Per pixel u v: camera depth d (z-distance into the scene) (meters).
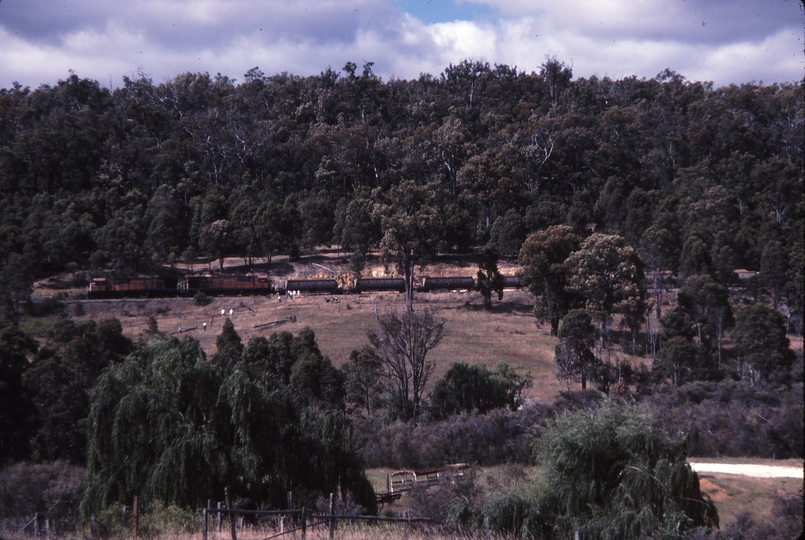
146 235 108.31
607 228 104.38
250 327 81.81
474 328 80.69
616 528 17.19
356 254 102.88
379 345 50.59
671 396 39.69
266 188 122.31
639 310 68.75
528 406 42.53
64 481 24.27
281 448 21.91
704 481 25.72
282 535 17.11
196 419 22.27
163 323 84.88
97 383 22.56
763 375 49.56
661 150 124.19
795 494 19.84
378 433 37.16
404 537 17.27
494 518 18.56
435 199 111.44
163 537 17.20
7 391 35.38
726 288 69.25
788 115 123.19
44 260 98.56
